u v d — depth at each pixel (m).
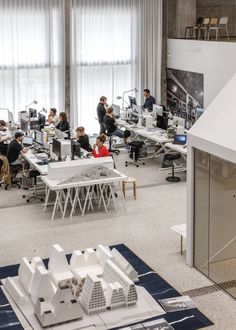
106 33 16.27
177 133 13.38
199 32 17.36
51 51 15.74
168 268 8.38
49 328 6.70
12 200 11.44
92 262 8.02
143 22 16.59
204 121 8.03
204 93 15.49
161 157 14.75
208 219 8.07
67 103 16.30
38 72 15.75
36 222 10.23
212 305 7.30
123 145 15.86
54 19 15.63
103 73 16.52
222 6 18.30
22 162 12.28
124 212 10.73
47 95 16.03
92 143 16.05
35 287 7.16
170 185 12.36
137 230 9.84
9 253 8.93
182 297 7.46
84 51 16.14
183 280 8.00
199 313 7.09
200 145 7.86
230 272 7.89
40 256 8.79
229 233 7.81
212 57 14.96
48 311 6.73
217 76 14.85
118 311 7.06
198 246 8.28
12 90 15.55
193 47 15.72
